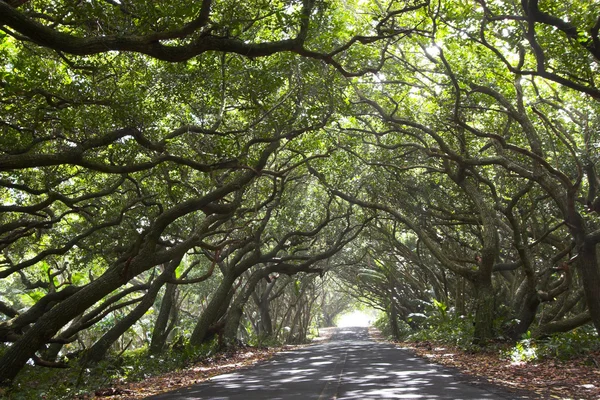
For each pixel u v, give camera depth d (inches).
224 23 424.5
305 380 485.1
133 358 852.6
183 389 467.8
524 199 936.9
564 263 708.0
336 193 1029.2
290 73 660.7
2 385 501.4
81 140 569.9
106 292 555.8
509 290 1178.6
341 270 2151.8
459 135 852.0
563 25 486.0
